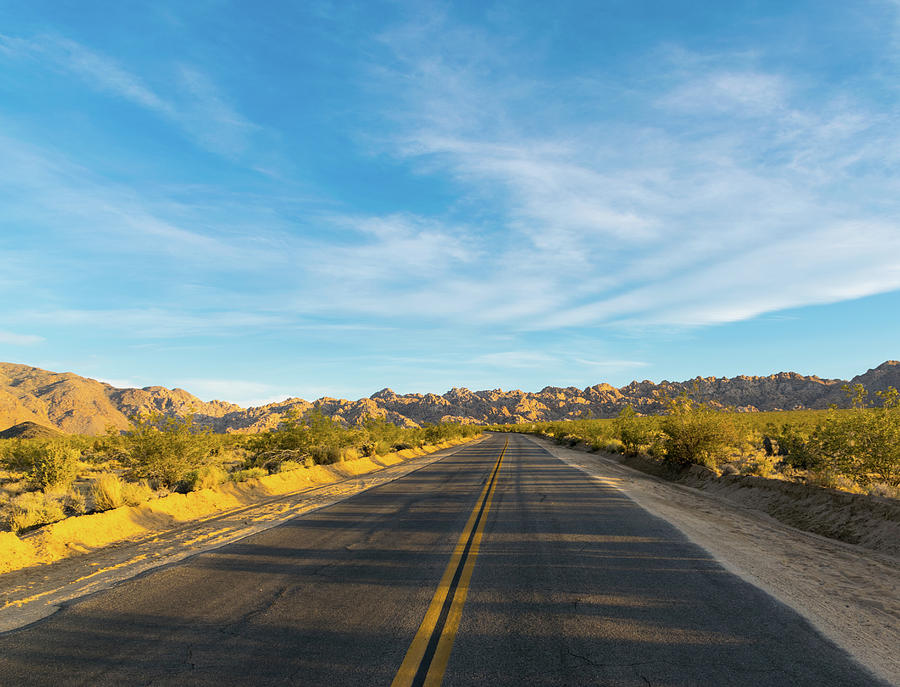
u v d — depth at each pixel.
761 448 24.86
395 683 3.92
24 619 5.54
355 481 19.72
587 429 48.19
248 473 18.02
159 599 6.09
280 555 8.10
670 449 21.38
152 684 4.02
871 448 12.66
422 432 54.88
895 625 5.13
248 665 4.30
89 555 8.55
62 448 18.97
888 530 9.12
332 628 5.07
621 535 9.19
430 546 8.55
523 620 5.19
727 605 5.59
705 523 10.65
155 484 17.08
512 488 16.12
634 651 4.43
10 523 10.59
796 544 9.12
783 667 4.12
